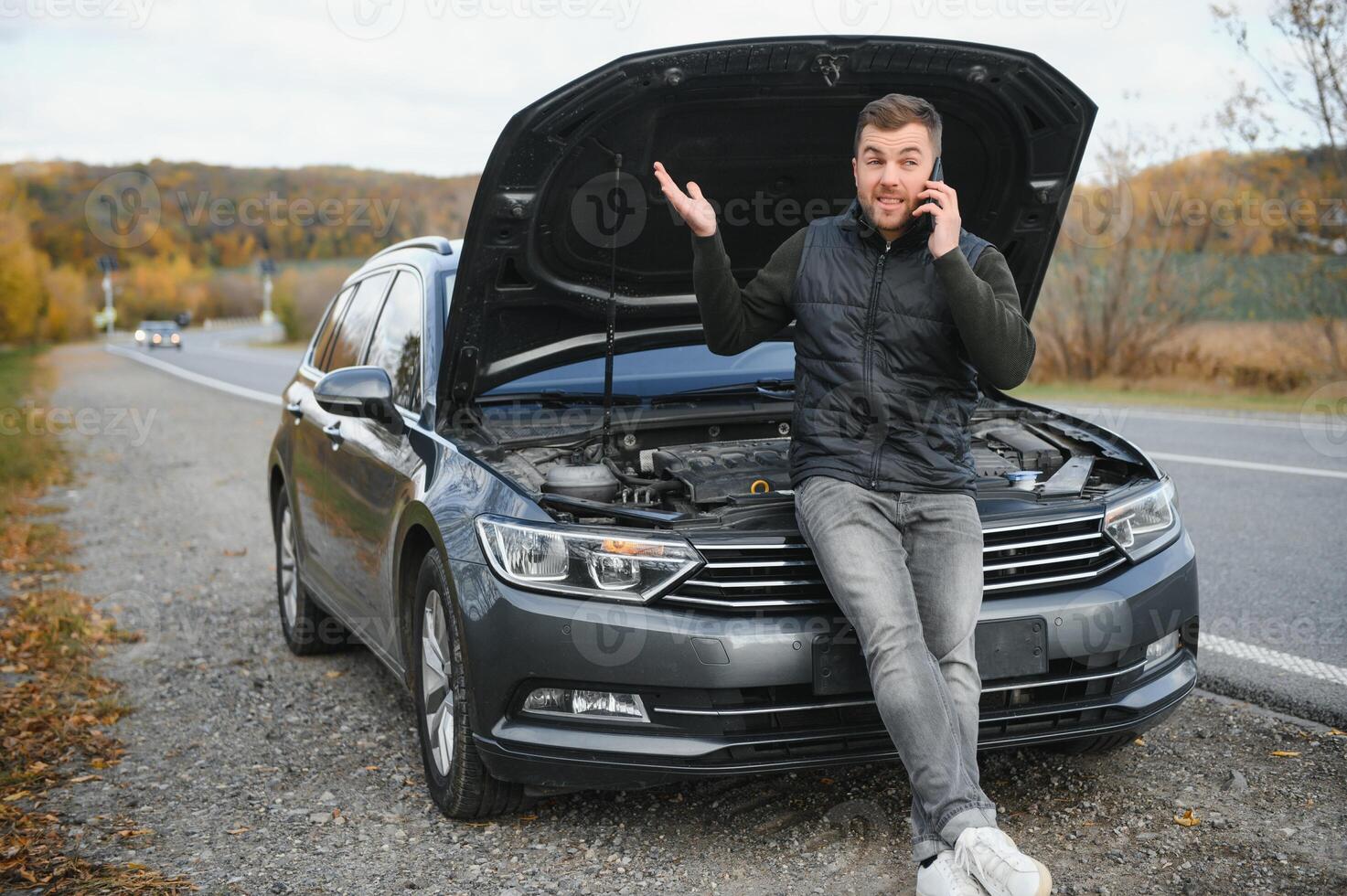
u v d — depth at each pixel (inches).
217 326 2903.5
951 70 130.5
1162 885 108.3
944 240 104.9
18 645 217.5
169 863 125.0
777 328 122.2
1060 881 110.3
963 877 98.7
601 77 122.7
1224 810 124.0
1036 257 154.0
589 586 116.8
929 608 111.0
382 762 154.5
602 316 154.7
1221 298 687.7
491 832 129.5
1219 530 267.0
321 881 119.1
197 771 154.1
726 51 123.6
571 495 126.4
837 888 111.7
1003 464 137.6
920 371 111.7
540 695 119.6
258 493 408.5
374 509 157.8
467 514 127.7
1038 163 142.6
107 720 175.6
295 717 175.0
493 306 143.6
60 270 2310.5
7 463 473.4
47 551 311.7
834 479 112.8
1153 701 124.2
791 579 116.8
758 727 116.5
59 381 1129.4
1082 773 135.9
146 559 302.2
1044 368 741.3
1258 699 158.2
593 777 118.6
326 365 210.4
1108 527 123.9
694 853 120.9
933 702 103.7
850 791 133.2
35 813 140.6
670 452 143.6
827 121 137.3
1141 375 711.7
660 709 115.7
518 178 130.0
